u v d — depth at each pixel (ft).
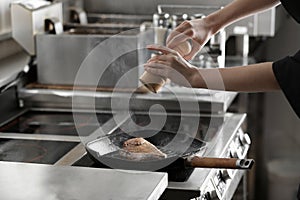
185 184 6.67
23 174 6.12
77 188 5.82
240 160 6.68
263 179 13.04
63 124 8.65
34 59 9.70
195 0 11.35
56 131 8.38
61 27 9.78
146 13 11.59
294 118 12.99
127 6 11.63
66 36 9.28
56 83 9.44
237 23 11.37
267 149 13.02
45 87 9.36
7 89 8.93
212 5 11.33
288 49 12.87
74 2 11.51
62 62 9.37
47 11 9.77
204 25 7.78
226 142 7.90
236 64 11.30
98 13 11.73
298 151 13.08
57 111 9.16
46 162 7.32
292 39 12.84
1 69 9.28
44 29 9.71
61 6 10.24
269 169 12.98
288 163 13.08
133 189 5.79
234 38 11.77
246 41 11.73
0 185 5.88
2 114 8.82
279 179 12.95
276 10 12.63
